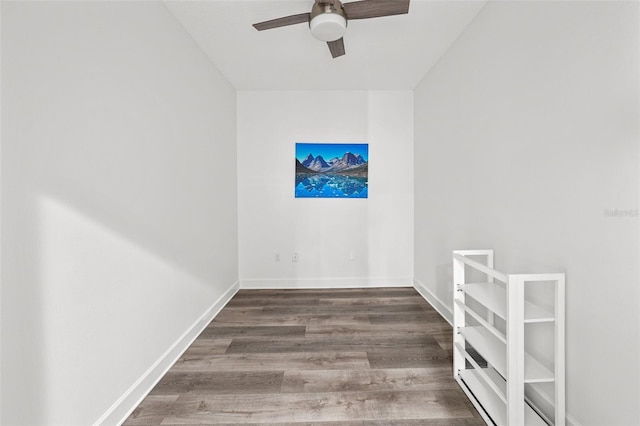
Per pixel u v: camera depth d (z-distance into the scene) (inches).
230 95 135.3
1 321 39.3
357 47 104.7
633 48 42.2
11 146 40.3
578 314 51.5
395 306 121.8
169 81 81.0
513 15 68.4
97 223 54.7
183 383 71.6
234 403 64.4
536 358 61.9
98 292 54.9
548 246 58.4
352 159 145.6
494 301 60.7
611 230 45.8
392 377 73.2
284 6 81.7
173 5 79.6
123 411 60.4
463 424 58.1
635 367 42.6
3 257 39.4
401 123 145.6
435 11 84.2
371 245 147.3
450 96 103.7
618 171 44.6
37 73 43.5
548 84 58.0
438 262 116.0
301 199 146.5
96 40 54.3
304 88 142.0
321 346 88.9
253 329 101.3
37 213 43.6
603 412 47.3
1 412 39.4
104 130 56.3
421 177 134.7
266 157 145.6
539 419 55.8
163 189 77.4
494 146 76.7
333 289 145.6
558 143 55.6
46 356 44.9
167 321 79.0
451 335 95.7
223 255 125.0
